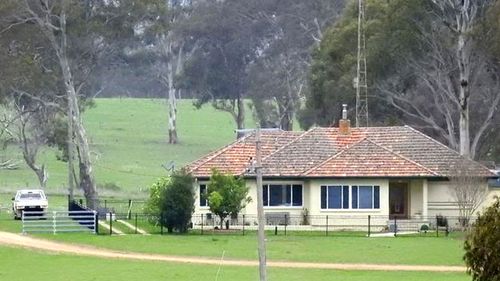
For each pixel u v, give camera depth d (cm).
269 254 15350
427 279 12650
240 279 12481
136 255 15325
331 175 19688
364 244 16738
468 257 7138
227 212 18838
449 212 19988
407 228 19438
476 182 19200
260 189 8081
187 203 18612
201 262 14438
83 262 14375
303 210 19875
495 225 7044
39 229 18475
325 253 15525
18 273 13200
